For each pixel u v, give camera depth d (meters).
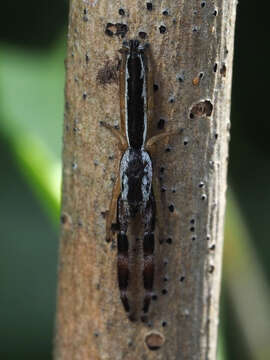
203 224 0.08
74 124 0.08
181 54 0.08
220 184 0.08
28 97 0.09
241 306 0.10
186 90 0.08
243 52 0.11
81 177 0.08
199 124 0.08
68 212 0.08
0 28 0.10
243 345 0.10
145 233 0.08
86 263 0.08
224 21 0.08
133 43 0.08
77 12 0.08
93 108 0.08
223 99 0.08
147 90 0.08
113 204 0.08
